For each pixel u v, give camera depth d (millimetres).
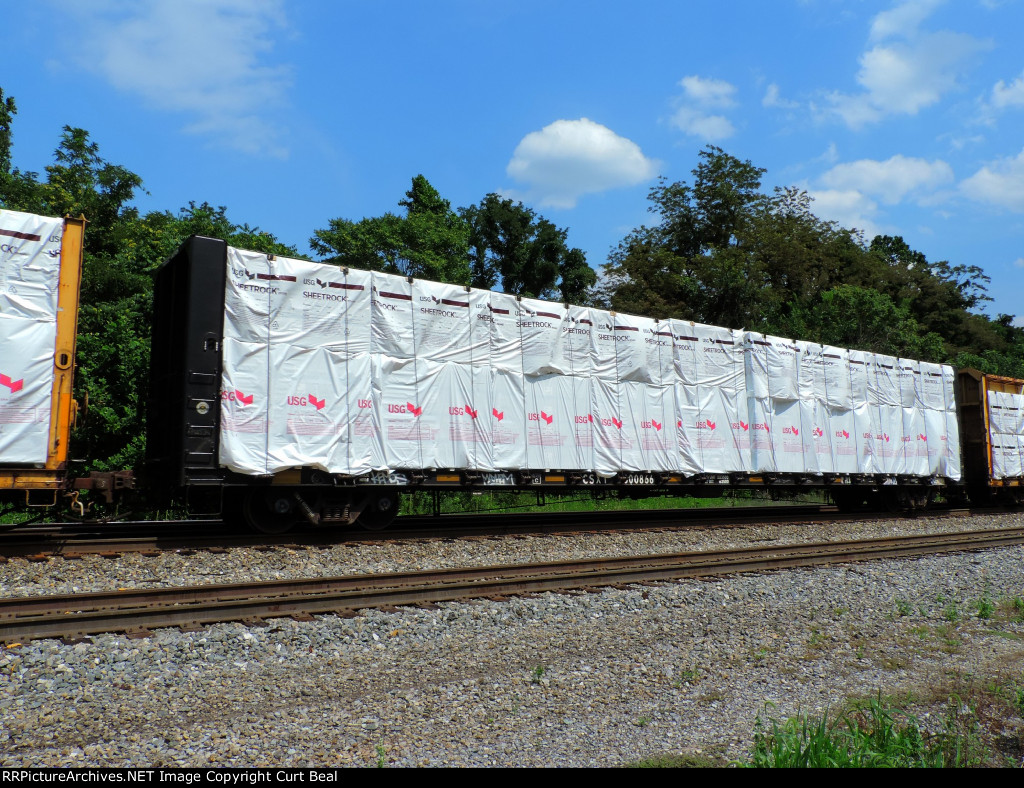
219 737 4312
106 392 17297
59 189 23875
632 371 15039
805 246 50375
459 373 12766
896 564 11281
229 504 11500
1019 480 22547
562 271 44344
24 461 8859
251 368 10664
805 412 17766
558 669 5867
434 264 32656
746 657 6461
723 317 42312
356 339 11680
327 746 4250
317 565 9617
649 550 12602
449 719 4762
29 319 9031
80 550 9094
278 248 30234
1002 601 9188
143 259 22906
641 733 4703
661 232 51312
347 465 11352
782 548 11570
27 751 4070
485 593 8008
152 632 6039
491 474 13133
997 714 5379
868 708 5309
